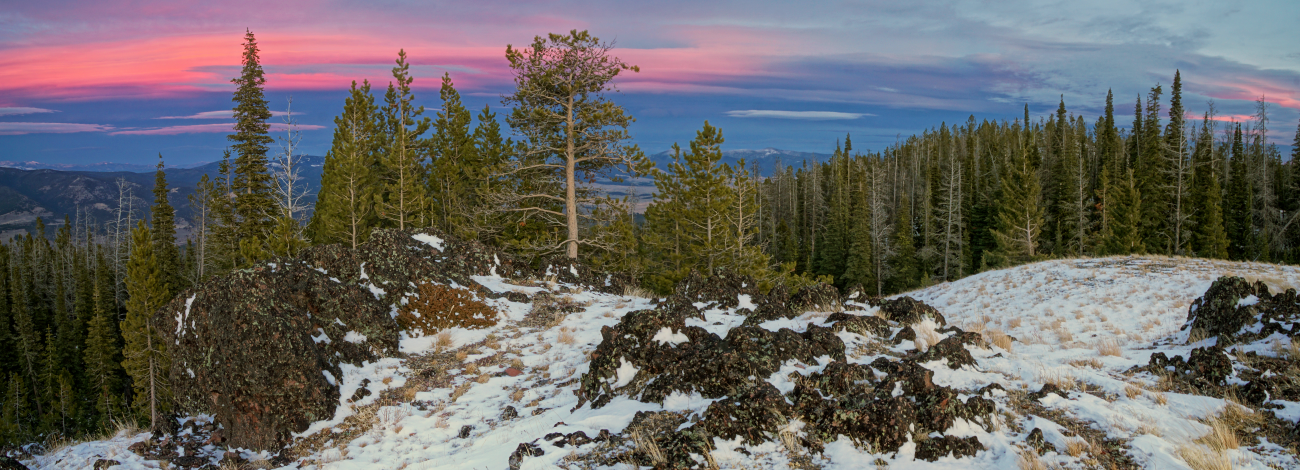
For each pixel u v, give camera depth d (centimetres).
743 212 4050
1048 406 809
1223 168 7069
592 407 955
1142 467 641
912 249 6456
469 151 3788
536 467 740
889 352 1062
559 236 3431
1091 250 5419
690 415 830
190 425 1024
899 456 691
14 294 5728
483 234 3488
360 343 1260
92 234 9000
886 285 6881
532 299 1727
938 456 682
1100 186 6631
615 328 1134
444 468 803
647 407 892
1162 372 974
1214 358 912
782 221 8156
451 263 1731
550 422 926
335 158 3859
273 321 973
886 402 737
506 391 1116
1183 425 750
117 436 1066
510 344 1378
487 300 1619
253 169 4244
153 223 5944
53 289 7081
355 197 3403
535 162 3162
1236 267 2169
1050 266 2481
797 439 735
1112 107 8231
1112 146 7569
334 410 1022
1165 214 5212
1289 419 746
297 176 3578
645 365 1017
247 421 955
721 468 693
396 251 1578
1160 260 2392
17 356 5597
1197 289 1867
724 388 869
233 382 952
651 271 4362
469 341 1406
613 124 3003
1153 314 1669
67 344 5406
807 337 1048
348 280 1519
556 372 1184
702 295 1547
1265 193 5634
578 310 1666
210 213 4675
